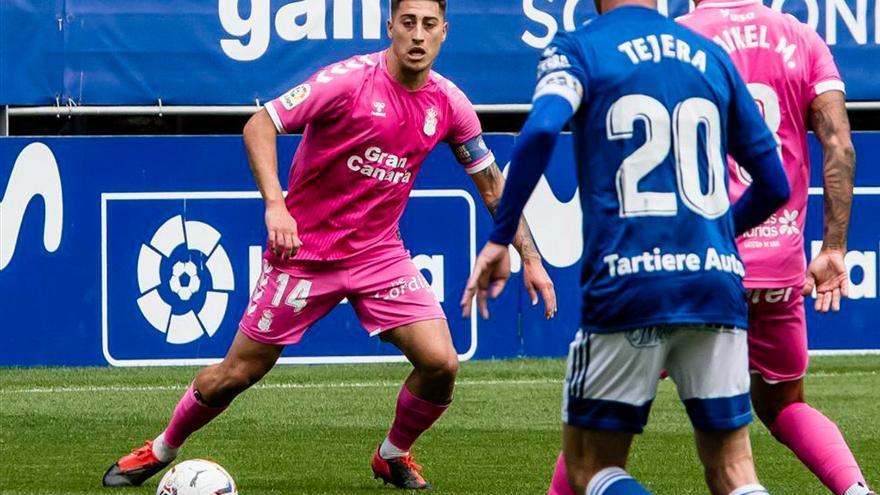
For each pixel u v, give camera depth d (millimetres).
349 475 23344
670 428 28484
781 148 17891
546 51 13727
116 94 35000
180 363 35344
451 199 35594
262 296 21578
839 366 37188
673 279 13242
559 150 35812
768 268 17844
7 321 34906
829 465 17859
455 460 24906
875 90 36125
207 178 35219
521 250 18172
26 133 37344
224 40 35094
